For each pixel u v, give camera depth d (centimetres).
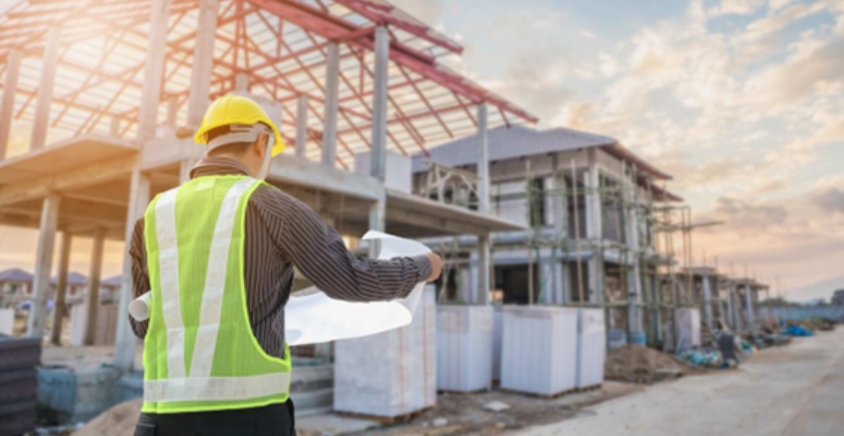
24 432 740
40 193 1294
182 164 941
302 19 1416
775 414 977
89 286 1812
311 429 834
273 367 136
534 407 1073
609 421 939
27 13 1373
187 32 1631
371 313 164
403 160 1483
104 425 648
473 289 2748
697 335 2494
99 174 1113
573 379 1259
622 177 2428
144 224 154
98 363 1100
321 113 2189
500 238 2628
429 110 2053
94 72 1775
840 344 3183
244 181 146
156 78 1047
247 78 1803
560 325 1220
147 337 143
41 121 1335
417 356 974
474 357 1205
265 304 138
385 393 901
